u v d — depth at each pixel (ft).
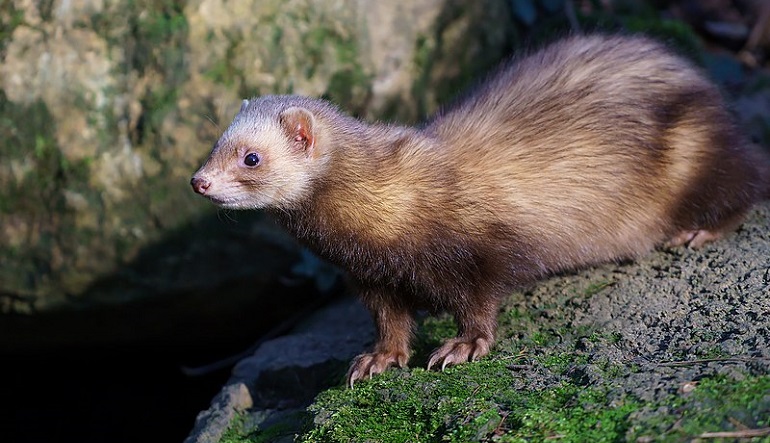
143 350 30.76
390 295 20.79
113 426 32.37
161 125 26.11
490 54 29.73
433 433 16.80
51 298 27.17
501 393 17.43
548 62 22.88
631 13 35.12
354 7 27.14
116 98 26.17
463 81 29.19
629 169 21.47
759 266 20.66
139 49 26.21
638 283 21.12
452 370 19.16
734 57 36.06
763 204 24.11
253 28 26.50
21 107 25.98
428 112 28.55
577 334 19.66
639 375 16.60
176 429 31.91
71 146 26.07
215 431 20.39
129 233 26.58
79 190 26.22
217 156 19.81
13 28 26.22
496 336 20.40
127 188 26.30
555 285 21.79
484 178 20.31
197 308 28.37
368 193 19.74
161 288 27.27
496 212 20.21
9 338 29.17
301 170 19.76
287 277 27.55
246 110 20.59
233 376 23.00
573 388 16.90
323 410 18.61
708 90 22.82
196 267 27.14
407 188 19.81
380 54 27.50
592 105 21.62
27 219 26.53
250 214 26.71
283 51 26.68
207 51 26.23
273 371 22.24
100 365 31.63
